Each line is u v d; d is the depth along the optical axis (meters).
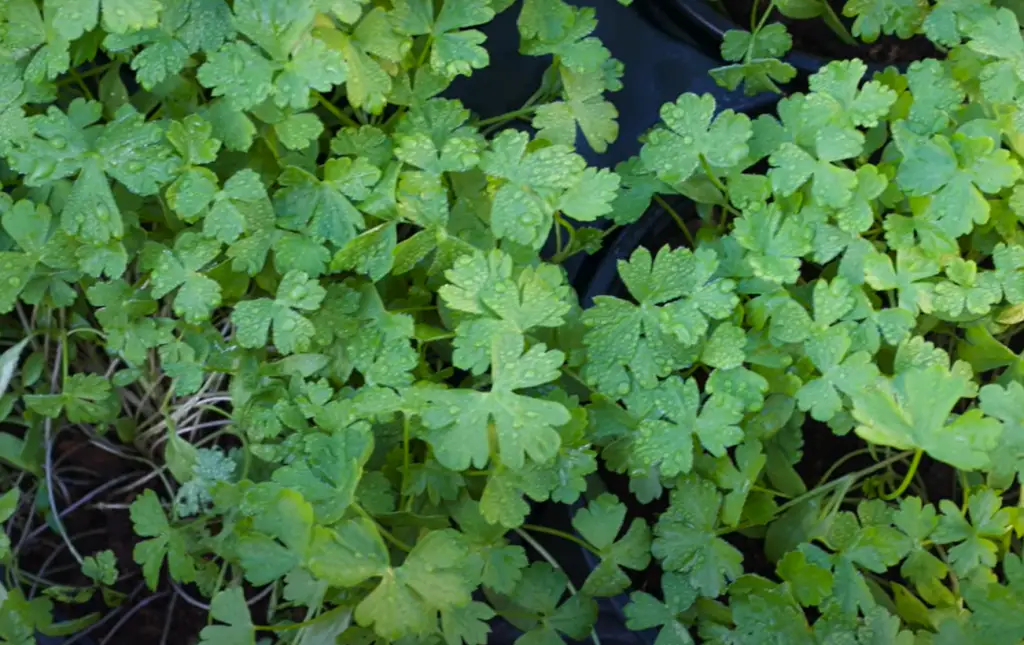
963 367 0.35
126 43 0.35
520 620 0.36
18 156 0.35
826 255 0.36
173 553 0.36
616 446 0.36
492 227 0.35
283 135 0.35
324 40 0.36
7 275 0.35
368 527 0.32
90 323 0.39
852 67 0.37
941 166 0.36
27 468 0.37
